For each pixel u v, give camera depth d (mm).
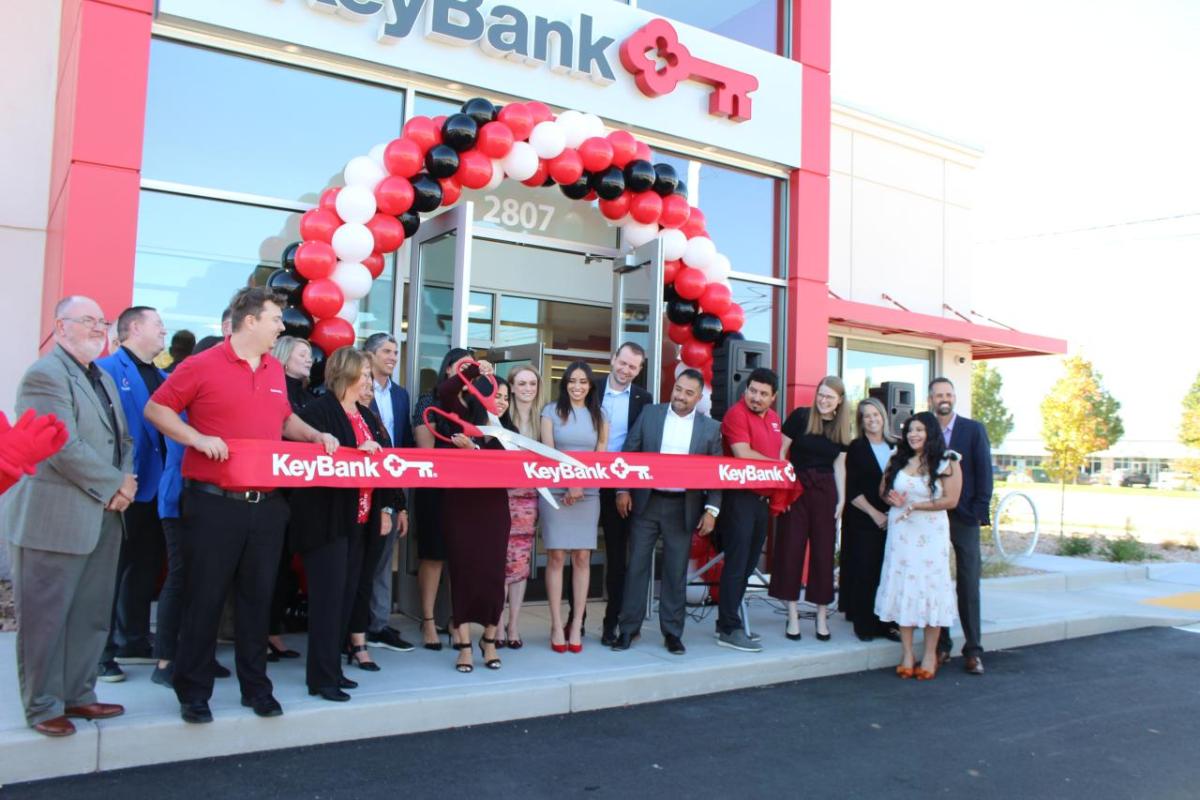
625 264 7152
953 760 4324
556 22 7133
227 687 4316
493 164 6211
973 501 6066
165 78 5918
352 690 4441
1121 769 4297
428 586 5430
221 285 6098
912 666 5930
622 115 7535
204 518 3742
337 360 4496
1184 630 7984
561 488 5430
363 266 5781
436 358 6422
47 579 3473
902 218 12344
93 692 3805
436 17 6547
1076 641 7395
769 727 4707
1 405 6352
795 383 8453
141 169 5727
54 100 6566
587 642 5824
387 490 4840
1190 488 40562
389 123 6719
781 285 8625
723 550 5957
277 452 3875
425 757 3990
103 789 3443
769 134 8383
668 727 4621
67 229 5312
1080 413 29281
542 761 4035
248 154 6195
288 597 5672
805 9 8719
